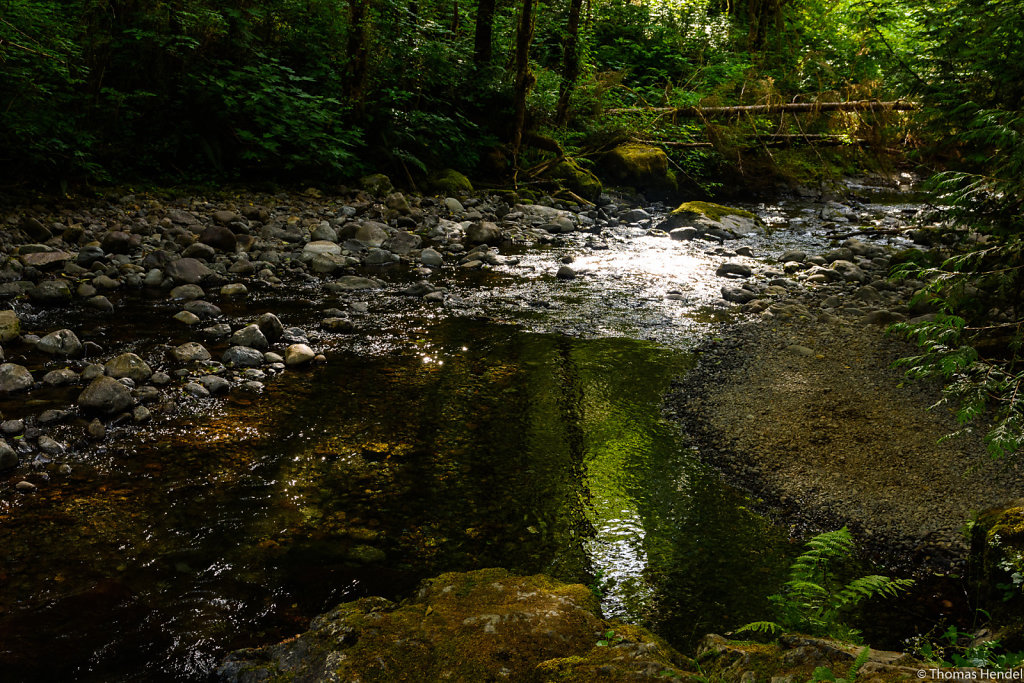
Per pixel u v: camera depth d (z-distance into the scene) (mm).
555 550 3625
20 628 2900
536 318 7258
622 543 3701
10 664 2705
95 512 3727
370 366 5895
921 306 6977
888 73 6074
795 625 2896
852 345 6391
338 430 4785
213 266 8141
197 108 11516
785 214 13633
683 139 16562
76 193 9844
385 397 5324
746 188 15742
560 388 5609
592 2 19125
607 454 4617
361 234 9688
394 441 4676
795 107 16500
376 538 3654
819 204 14672
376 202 11656
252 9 12078
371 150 12852
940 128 5688
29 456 4215
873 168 16453
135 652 2803
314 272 8445
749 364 6059
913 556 3604
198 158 11477
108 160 10688
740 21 22016
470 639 2549
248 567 3367
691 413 5203
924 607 3256
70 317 6430
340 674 2381
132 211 9648
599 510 3998
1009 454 4340
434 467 4379
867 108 15805
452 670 2393
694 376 5867
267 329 6215
